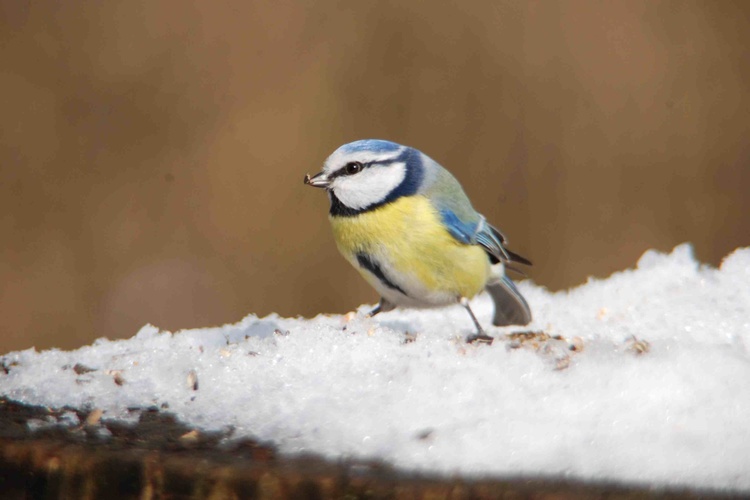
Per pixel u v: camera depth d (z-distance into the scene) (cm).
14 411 482
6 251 1359
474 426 435
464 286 709
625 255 1395
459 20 1459
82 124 1420
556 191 1414
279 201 1404
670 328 655
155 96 1434
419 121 1439
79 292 1352
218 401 494
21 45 1432
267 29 1459
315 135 1430
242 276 1380
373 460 408
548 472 390
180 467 400
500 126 1432
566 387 478
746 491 373
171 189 1402
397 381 503
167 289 1357
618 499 369
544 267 1397
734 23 1456
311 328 590
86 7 1447
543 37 1452
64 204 1388
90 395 506
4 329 1323
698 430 424
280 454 416
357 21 1464
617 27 1454
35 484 416
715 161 1417
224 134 1424
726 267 784
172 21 1454
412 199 690
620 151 1420
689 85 1440
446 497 376
